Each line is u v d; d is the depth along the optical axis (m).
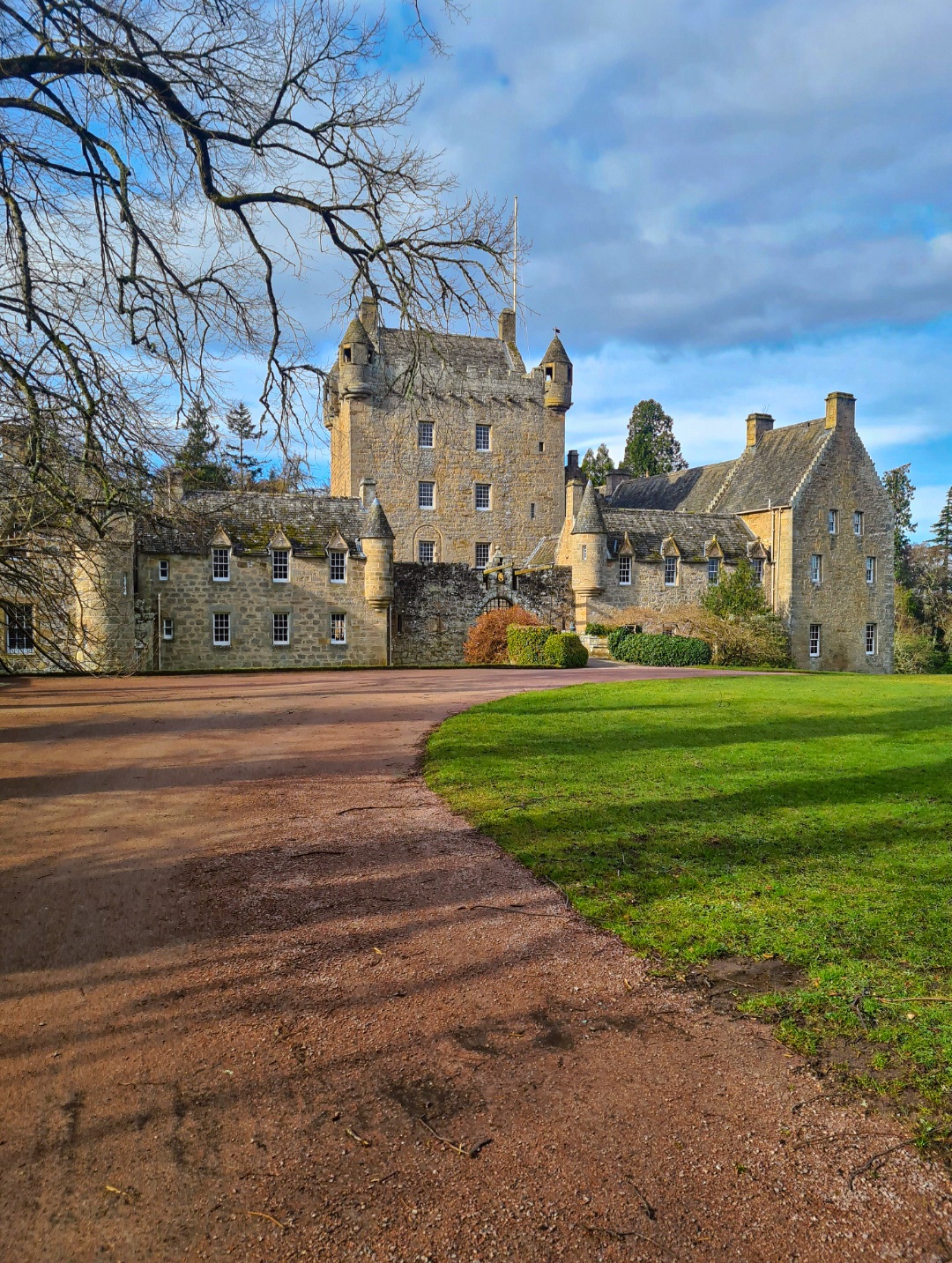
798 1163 3.40
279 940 5.52
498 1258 2.97
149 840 7.54
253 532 35.59
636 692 18.28
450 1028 4.45
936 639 58.78
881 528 45.16
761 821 7.84
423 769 10.25
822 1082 3.90
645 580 40.41
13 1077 4.04
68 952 5.36
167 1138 3.61
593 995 4.77
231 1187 3.32
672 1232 3.08
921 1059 4.00
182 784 9.55
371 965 5.16
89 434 9.45
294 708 15.91
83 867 6.85
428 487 47.19
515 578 38.56
